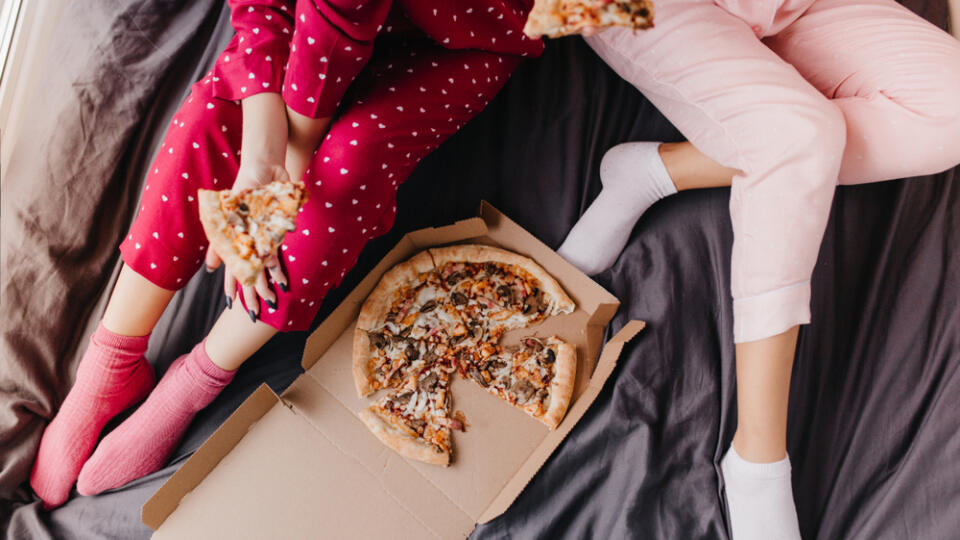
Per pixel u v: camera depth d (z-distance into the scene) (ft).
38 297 4.35
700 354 4.35
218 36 4.57
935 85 3.52
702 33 3.44
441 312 4.32
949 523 3.89
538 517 4.04
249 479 3.98
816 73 3.94
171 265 3.52
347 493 3.96
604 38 3.72
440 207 4.75
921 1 4.62
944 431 4.02
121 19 4.42
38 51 4.46
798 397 4.30
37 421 4.31
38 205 4.37
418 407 4.10
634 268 4.52
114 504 4.16
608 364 4.05
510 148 4.73
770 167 3.29
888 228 4.43
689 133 3.80
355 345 4.19
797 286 3.37
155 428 4.09
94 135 4.40
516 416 4.13
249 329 3.66
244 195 2.62
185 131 3.18
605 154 4.57
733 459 3.82
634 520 4.00
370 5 2.74
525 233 4.44
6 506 4.20
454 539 3.89
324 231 3.16
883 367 4.26
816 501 4.16
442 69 3.34
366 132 3.10
